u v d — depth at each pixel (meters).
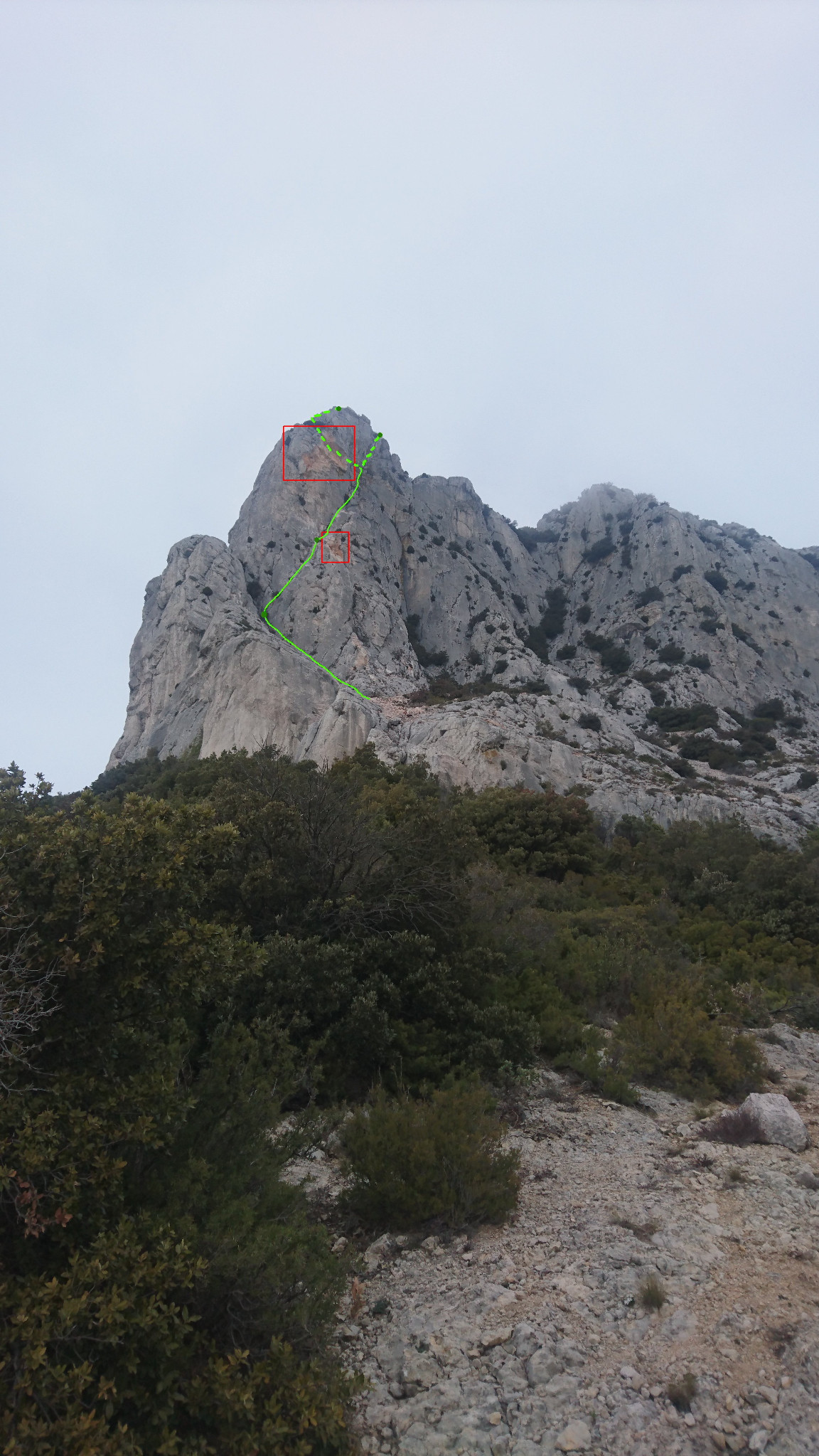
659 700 65.06
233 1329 4.12
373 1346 4.75
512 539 91.69
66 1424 3.10
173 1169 4.93
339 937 10.65
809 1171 7.18
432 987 10.03
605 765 44.75
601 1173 7.38
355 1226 6.30
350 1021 9.07
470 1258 5.73
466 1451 3.81
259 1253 4.21
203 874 5.55
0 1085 3.91
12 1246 3.90
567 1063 10.72
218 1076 5.75
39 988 4.16
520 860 28.30
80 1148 3.98
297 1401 3.66
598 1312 4.89
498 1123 7.30
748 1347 4.47
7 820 4.94
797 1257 5.54
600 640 76.25
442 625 73.25
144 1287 3.71
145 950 4.63
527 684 64.88
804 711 68.25
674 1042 10.57
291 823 11.26
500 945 13.23
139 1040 4.68
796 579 86.88
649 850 32.25
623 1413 3.98
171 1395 3.56
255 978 8.91
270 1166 5.54
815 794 46.81
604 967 14.40
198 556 64.25
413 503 84.44
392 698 56.19
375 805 23.03
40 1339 3.26
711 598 76.19
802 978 19.23
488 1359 4.51
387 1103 7.64
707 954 21.19
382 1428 4.03
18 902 4.42
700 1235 5.90
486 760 40.09
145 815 5.08
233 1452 3.47
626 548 87.25
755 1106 8.62
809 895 24.61
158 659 60.88
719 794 43.62
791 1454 3.65
